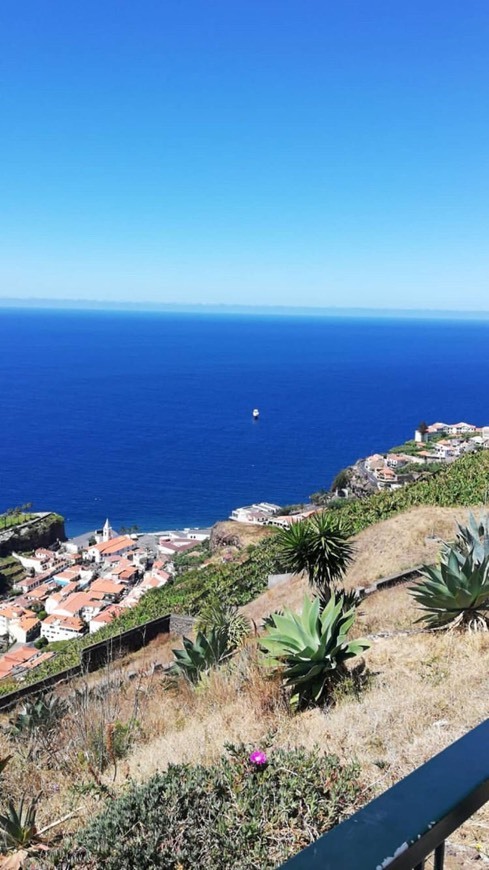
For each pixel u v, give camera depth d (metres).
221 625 10.68
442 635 8.15
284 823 3.61
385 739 5.38
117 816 3.89
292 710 6.87
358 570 15.38
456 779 1.36
